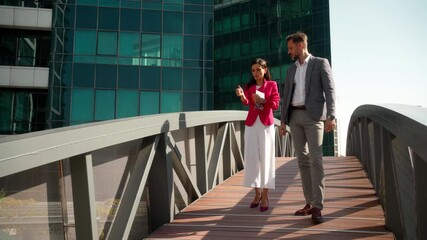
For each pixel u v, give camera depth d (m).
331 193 5.07
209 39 24.83
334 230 3.48
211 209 4.49
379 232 3.37
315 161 3.84
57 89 22.48
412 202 2.50
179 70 24.14
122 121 2.95
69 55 22.88
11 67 22.61
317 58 3.98
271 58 32.19
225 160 6.84
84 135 2.36
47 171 2.20
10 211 1.90
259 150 4.43
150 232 3.84
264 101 4.34
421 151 1.87
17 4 23.77
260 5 33.59
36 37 24.28
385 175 3.36
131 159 3.33
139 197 3.27
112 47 23.41
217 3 36.44
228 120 6.59
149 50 23.89
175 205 4.36
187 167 4.85
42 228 2.14
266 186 4.31
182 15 24.62
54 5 23.14
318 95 3.91
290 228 3.61
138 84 23.45
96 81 22.94
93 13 23.42
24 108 23.45
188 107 24.02
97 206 2.74
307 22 31.44
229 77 34.19
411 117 2.17
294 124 4.06
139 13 24.02
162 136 3.96
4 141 1.71
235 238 3.38
